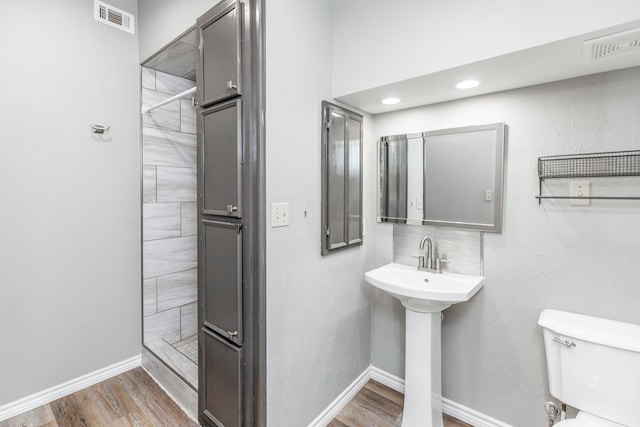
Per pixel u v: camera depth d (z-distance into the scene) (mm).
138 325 2361
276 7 1457
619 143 1417
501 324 1751
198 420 1762
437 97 1830
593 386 1311
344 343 2006
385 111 2137
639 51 1231
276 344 1510
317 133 1728
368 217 2221
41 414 1830
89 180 2076
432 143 1955
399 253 2127
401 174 2094
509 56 1285
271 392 1490
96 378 2143
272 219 1465
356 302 2119
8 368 1791
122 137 2227
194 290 2688
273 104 1452
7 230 1771
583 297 1514
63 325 1992
